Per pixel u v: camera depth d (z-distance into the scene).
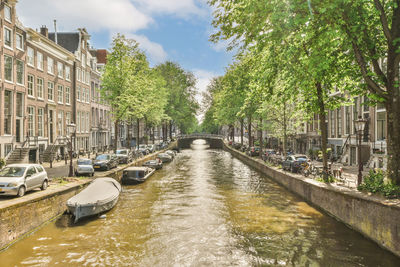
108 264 9.23
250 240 11.06
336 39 11.34
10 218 10.13
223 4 11.66
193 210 15.11
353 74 12.88
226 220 13.45
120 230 12.16
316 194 15.26
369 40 11.11
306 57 12.20
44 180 13.80
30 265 9.05
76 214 12.87
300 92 15.43
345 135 26.75
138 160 31.64
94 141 42.91
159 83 43.38
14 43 24.56
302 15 10.09
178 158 47.41
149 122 45.22
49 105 30.48
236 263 9.32
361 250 9.77
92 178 18.19
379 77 11.24
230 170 31.55
